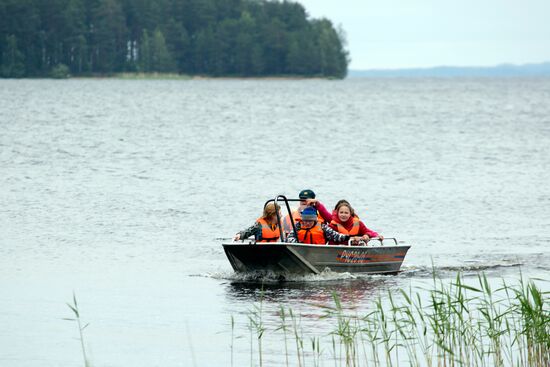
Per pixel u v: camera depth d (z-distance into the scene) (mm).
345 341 30719
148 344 33219
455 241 58156
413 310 38500
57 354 32000
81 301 40062
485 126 176125
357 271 47750
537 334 29781
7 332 34719
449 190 82250
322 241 47750
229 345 33062
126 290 42562
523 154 117562
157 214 66875
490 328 31203
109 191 78562
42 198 73562
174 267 48781
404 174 95000
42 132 148500
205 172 94938
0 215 65000
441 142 137125
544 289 42781
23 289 42500
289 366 30672
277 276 46125
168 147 125062
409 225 64250
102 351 32250
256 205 72188
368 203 74125
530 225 64125
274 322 36406
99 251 52969
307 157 112938
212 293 42281
